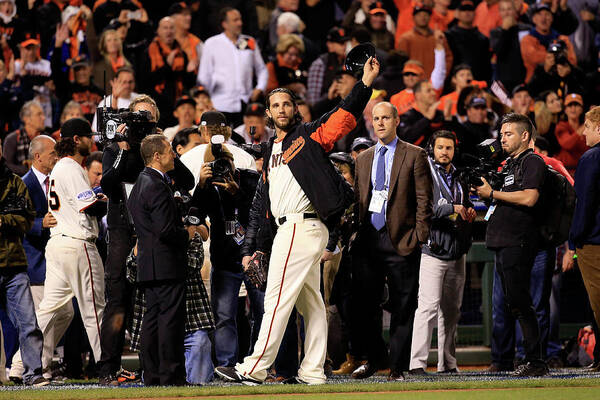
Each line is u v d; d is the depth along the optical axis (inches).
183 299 750.5
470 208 968.9
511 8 1841.8
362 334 893.2
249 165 917.8
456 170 934.4
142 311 816.9
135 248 790.5
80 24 1615.4
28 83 1566.2
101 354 831.1
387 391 693.9
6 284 894.4
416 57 1766.7
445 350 1015.0
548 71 1788.9
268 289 738.8
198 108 1576.0
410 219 845.2
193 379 805.2
